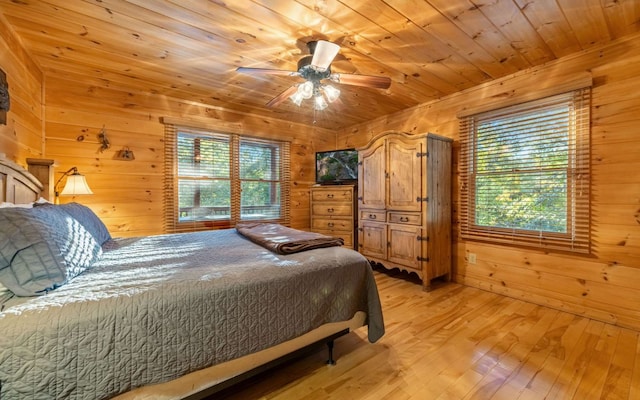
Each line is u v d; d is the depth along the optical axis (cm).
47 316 95
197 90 316
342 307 169
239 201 393
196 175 360
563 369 169
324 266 165
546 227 260
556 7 179
